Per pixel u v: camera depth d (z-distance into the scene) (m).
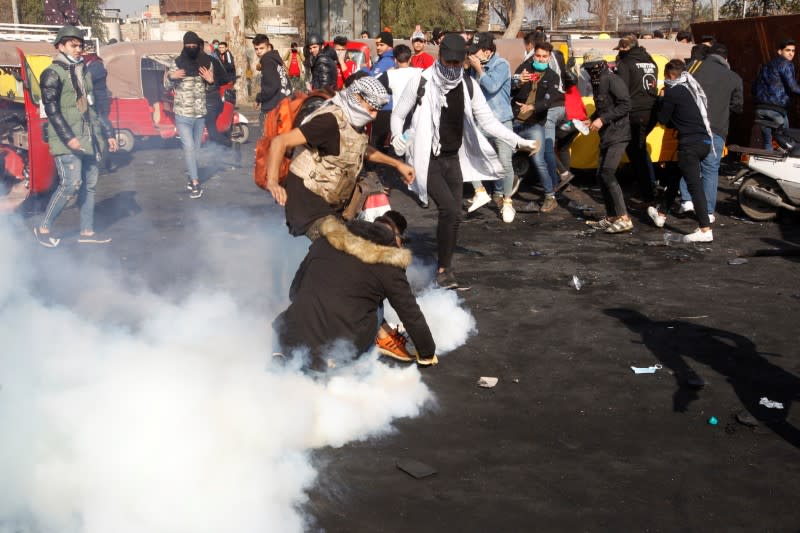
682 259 7.36
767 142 11.37
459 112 6.14
